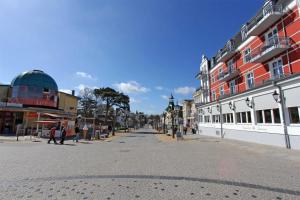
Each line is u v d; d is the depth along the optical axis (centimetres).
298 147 1409
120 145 1805
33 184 599
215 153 1266
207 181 637
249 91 1994
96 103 5253
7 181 629
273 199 487
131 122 9000
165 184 604
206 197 498
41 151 1336
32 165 876
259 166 870
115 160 1009
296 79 1397
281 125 1571
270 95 1717
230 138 2483
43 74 3591
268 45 1809
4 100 3316
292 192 537
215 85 3450
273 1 1814
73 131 3034
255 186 587
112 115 5231
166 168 825
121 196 502
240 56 2545
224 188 568
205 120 3522
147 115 15325
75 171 769
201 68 4175
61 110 3700
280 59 1806
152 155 1180
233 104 2386
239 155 1180
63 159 1032
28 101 3244
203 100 4019
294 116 1464
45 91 3488
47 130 2611
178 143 2006
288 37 1697
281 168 833
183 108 7138
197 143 1980
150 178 670
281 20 1769
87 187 573
